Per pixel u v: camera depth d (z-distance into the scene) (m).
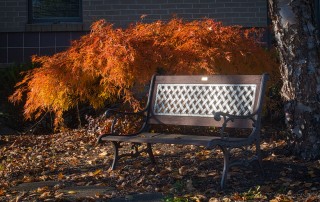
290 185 5.99
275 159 6.96
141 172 6.79
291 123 7.00
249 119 6.38
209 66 7.72
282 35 6.97
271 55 9.30
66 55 8.31
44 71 8.09
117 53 7.58
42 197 5.92
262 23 11.84
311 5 7.01
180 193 5.92
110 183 6.48
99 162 7.57
